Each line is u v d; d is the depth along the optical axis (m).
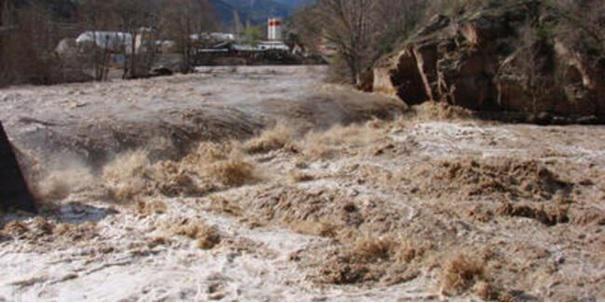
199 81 26.52
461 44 19.88
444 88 19.78
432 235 8.26
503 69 19.16
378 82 22.00
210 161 12.44
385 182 10.93
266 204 9.62
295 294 6.50
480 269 6.98
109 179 10.90
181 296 6.41
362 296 6.47
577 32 18.72
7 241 7.86
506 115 19.06
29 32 28.77
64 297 6.36
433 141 15.17
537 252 7.75
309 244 7.97
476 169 10.96
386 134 16.03
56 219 8.83
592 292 6.66
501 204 9.52
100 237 8.16
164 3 49.84
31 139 11.85
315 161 12.90
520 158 12.70
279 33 75.44
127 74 37.59
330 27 24.94
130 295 6.40
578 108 18.48
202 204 9.77
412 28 23.20
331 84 24.23
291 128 15.88
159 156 12.64
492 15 19.95
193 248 7.85
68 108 15.16
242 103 17.48
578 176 11.67
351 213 9.02
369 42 24.08
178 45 44.78
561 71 18.64
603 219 8.97
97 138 12.51
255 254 7.66
